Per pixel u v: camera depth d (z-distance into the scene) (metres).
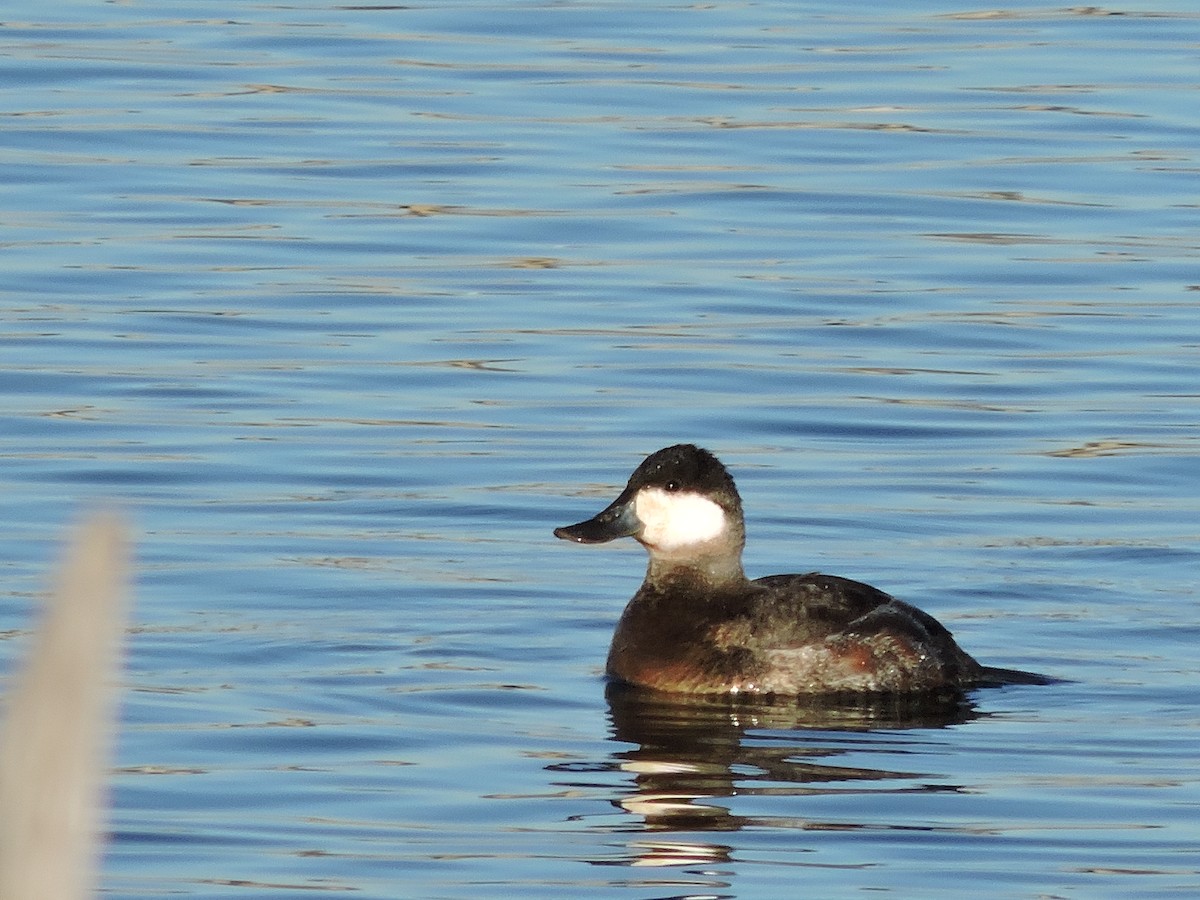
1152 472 14.05
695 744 9.22
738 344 16.97
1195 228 20.14
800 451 14.62
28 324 17.08
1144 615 11.32
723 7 29.25
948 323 17.52
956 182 21.55
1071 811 8.16
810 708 9.86
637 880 7.29
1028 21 28.55
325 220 20.16
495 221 20.22
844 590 10.50
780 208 20.80
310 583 11.70
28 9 28.27
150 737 9.05
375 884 7.21
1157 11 29.12
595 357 16.64
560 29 27.70
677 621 10.38
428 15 28.28
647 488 10.60
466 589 11.72
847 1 29.78
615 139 22.91
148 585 11.58
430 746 9.09
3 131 22.50
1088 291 18.39
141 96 24.05
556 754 9.01
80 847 1.34
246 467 13.95
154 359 16.38
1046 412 15.41
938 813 8.14
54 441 14.41
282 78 25.06
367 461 14.11
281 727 9.26
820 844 7.76
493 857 7.55
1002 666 10.51
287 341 16.92
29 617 10.97
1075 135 23.08
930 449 14.64
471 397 15.66
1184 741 9.18
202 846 7.63
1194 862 7.54
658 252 19.45
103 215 20.06
